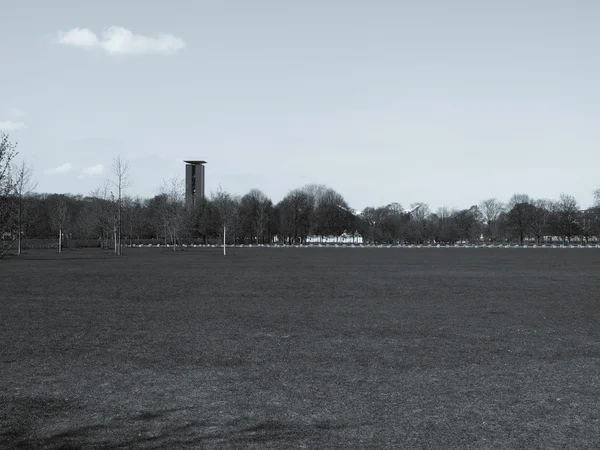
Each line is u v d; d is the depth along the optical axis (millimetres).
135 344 18891
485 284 41500
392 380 14250
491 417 11391
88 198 187875
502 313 26391
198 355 17188
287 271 55875
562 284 41562
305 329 21891
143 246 157750
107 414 11602
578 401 12469
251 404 12242
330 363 16125
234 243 175375
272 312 26688
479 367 15664
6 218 55406
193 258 85750
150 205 172875
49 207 155500
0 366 15805
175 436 10328
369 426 10844
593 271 56469
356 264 69625
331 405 12172
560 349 18125
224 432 10531
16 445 9922
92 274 50750
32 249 132625
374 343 19078
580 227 187000
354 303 30109
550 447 9828
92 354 17344
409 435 10367
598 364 16047
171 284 41062
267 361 16391
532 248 162625
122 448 9758
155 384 13891
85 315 25656
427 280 45031
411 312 26672
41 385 13820
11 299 31719
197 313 26344
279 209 195750
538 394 13008
